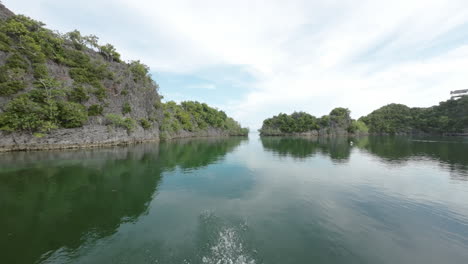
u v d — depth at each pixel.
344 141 81.00
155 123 69.50
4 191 15.62
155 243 9.14
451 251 8.59
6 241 9.10
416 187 17.98
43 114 35.19
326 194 16.20
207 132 119.44
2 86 31.36
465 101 110.81
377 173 23.61
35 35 42.16
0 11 40.53
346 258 8.15
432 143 64.06
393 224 11.07
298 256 8.28
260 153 42.97
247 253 8.49
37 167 23.41
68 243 9.05
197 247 8.89
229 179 20.95
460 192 16.55
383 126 139.25
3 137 31.53
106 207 13.24
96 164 26.16
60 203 13.71
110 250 8.56
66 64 45.88
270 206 13.70
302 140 91.31
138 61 68.44
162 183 19.16
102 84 51.28
